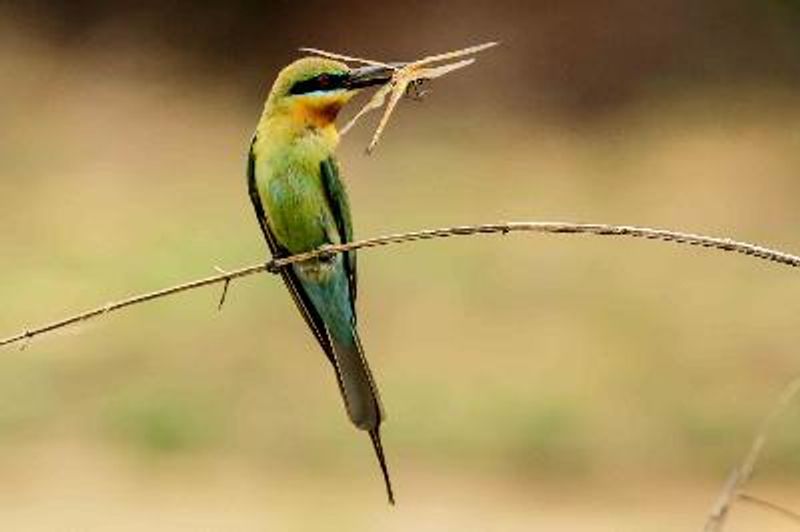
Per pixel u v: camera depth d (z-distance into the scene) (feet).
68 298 57.06
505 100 84.69
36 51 84.99
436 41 88.22
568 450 46.88
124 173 74.38
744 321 57.00
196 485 44.04
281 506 42.73
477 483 44.91
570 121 83.56
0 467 44.27
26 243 63.57
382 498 43.68
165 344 53.11
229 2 87.61
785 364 53.52
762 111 82.43
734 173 75.82
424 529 41.81
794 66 84.69
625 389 50.98
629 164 77.66
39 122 79.10
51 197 70.18
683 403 49.67
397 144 78.28
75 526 40.70
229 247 60.95
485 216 69.36
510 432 47.21
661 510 43.75
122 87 83.46
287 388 50.78
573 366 53.01
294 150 17.20
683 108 83.56
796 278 62.18
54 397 48.65
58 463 44.73
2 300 56.13
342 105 17.31
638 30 86.69
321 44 88.12
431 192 72.23
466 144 79.10
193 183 73.46
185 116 81.76
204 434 46.98
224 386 50.55
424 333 56.70
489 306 59.00
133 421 46.98
